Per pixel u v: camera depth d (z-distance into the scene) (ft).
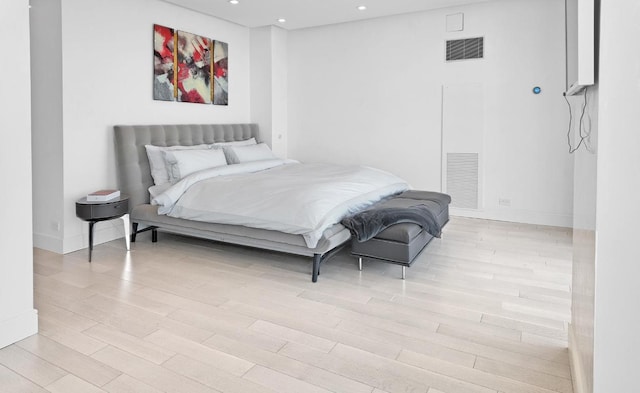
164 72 15.93
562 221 16.24
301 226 10.59
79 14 12.87
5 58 7.15
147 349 7.26
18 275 7.47
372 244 10.87
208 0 15.94
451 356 7.07
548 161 16.28
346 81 19.86
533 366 6.76
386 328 8.08
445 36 17.60
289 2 16.37
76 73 12.89
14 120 7.33
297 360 6.94
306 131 21.11
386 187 14.35
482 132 17.28
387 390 6.14
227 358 6.99
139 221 13.91
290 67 21.16
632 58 3.49
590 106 5.02
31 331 7.66
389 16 18.57
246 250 13.37
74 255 12.69
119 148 14.01
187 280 10.63
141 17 14.97
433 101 18.08
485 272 11.21
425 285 10.30
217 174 14.14
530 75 16.26
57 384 6.24
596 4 4.58
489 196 17.46
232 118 19.67
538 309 8.93
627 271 3.65
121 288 10.05
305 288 10.14
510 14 16.38
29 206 7.61
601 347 4.06
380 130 19.33
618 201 3.79
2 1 7.07
